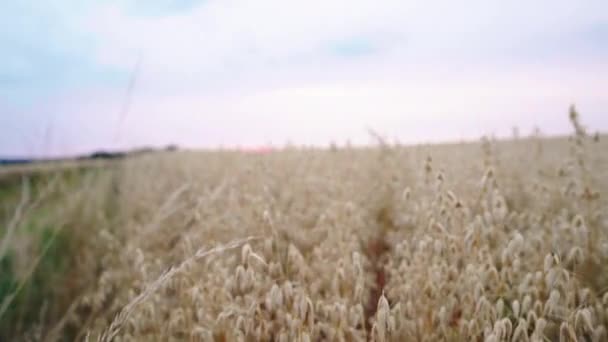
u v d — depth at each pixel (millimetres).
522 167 4789
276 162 5188
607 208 2434
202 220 2738
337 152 5984
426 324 1857
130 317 1934
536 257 2031
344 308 1655
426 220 2197
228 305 1733
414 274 2029
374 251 3729
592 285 2055
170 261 2918
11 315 3154
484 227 1915
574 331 1557
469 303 1843
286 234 2688
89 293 3062
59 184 4773
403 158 5051
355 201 3512
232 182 3783
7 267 3660
